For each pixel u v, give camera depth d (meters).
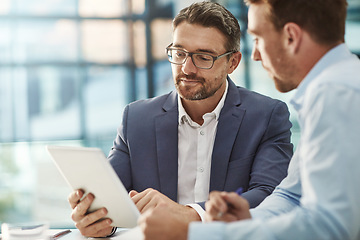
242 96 1.83
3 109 8.63
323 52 1.07
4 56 8.66
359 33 8.31
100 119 8.95
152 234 1.01
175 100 1.82
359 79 0.97
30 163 8.62
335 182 0.89
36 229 1.24
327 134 0.92
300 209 0.93
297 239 0.89
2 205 8.49
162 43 8.69
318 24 1.05
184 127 1.79
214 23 1.65
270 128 1.75
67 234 1.50
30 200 8.50
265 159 1.70
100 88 8.88
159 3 8.60
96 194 1.34
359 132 0.91
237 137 1.75
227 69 1.72
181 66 1.66
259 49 1.13
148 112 1.84
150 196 1.49
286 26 1.07
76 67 8.82
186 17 1.66
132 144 1.81
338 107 0.93
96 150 1.18
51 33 8.75
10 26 8.66
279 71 1.11
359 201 0.90
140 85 8.78
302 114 1.03
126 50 8.76
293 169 1.36
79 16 8.73
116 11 8.73
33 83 8.77
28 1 8.63
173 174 1.76
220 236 0.93
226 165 1.73
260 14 1.10
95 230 1.40
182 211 1.44
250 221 0.94
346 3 1.08
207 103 1.75
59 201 8.48
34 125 8.77
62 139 8.85
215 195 1.08
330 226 0.88
